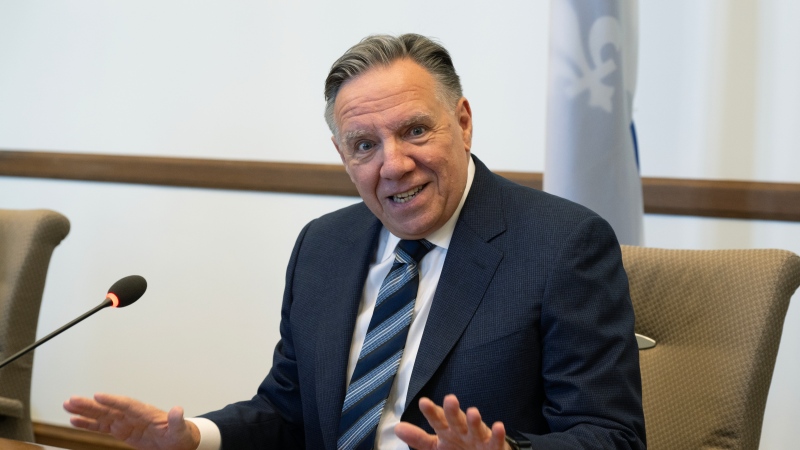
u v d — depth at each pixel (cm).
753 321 142
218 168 321
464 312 138
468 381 135
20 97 352
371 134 137
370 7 297
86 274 346
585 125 217
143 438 133
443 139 138
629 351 133
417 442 108
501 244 141
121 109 336
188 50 324
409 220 140
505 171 282
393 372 140
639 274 156
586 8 216
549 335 133
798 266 144
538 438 120
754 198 250
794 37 244
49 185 349
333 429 142
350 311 150
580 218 140
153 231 335
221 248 326
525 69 278
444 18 287
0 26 352
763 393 141
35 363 355
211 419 149
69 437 349
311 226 169
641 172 265
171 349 336
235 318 325
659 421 146
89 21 338
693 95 257
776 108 248
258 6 312
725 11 251
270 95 314
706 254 152
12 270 212
